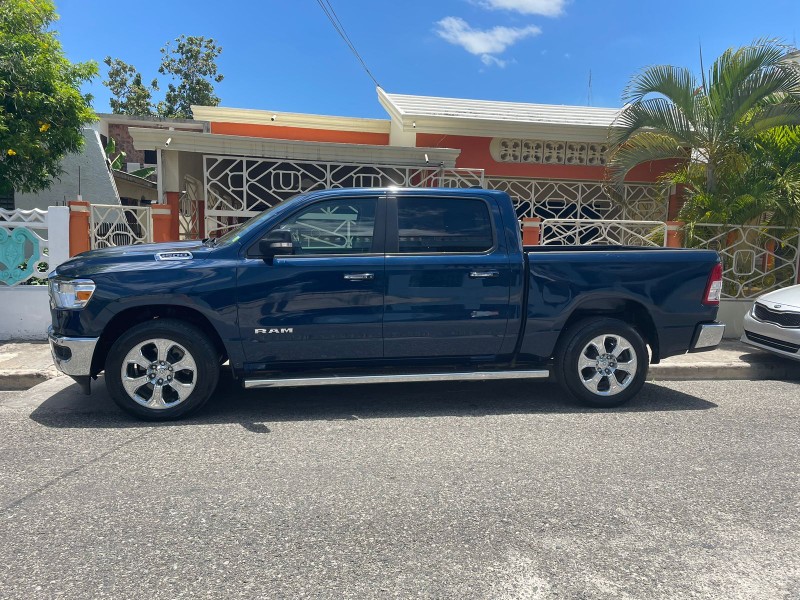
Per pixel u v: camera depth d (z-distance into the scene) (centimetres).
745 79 852
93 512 345
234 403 573
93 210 839
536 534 325
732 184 888
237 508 351
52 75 1063
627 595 271
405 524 334
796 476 411
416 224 536
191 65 3869
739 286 912
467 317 538
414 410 558
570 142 1349
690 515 351
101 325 493
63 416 527
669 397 621
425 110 1345
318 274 515
